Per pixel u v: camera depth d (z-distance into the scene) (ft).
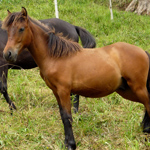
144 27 30.37
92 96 12.53
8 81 19.93
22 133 13.30
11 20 10.96
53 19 17.48
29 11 32.22
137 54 11.98
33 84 19.25
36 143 12.50
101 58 11.81
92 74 11.58
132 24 31.17
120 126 14.19
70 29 17.60
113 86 12.09
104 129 14.05
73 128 13.93
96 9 36.17
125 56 11.96
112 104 16.84
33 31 11.51
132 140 12.80
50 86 12.17
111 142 12.67
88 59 11.73
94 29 28.86
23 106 16.40
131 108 15.21
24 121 14.29
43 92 18.43
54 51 11.57
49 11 32.83
